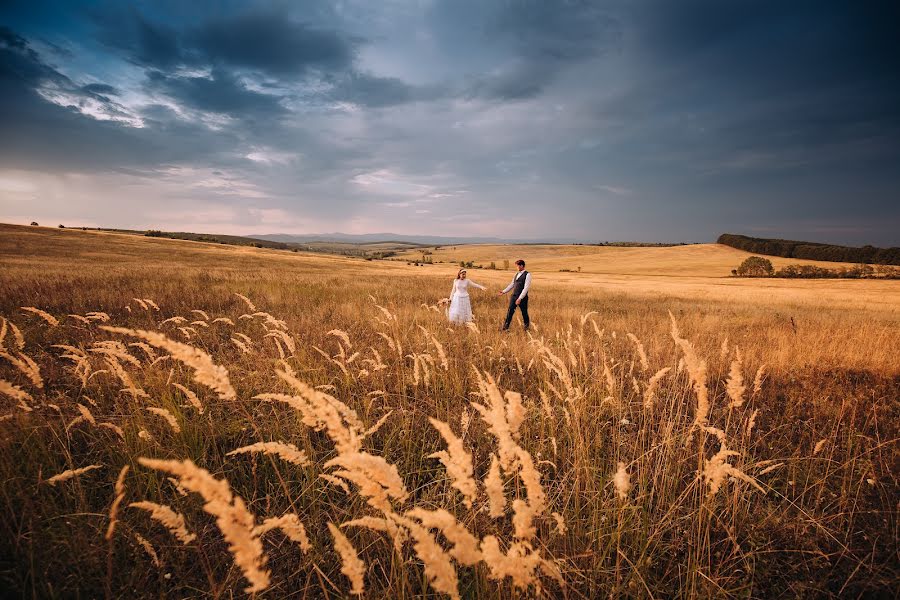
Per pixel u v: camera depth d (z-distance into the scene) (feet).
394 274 113.80
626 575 7.20
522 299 28.45
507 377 17.28
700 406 7.35
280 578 7.35
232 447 11.17
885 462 10.57
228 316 28.89
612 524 8.25
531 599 6.16
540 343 14.07
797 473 10.23
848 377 17.81
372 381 15.76
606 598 6.84
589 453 10.47
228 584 7.09
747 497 9.38
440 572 3.44
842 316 45.78
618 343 23.57
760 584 7.30
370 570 7.16
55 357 17.97
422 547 3.46
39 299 32.04
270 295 40.11
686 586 6.82
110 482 9.23
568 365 18.01
